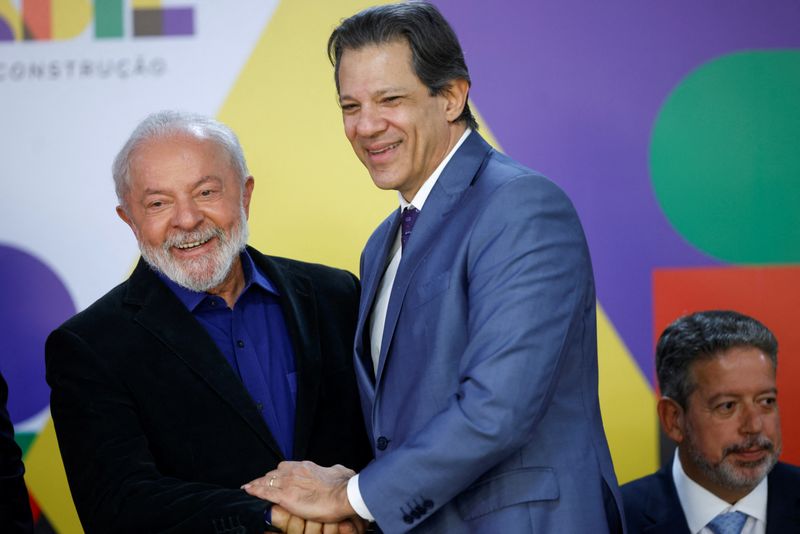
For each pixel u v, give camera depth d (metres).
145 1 10.31
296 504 6.55
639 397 9.94
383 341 6.60
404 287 6.56
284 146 10.27
